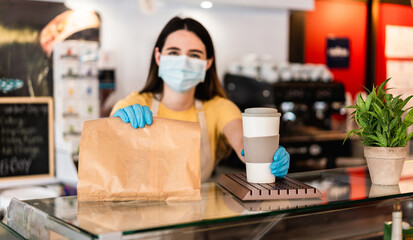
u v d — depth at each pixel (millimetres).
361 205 1332
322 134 4566
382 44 5512
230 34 4883
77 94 4035
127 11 4434
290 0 4531
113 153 1226
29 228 1156
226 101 2221
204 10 4738
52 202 1221
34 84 4137
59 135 4086
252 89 4465
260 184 1302
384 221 1378
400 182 1469
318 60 5277
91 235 910
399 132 1402
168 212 1094
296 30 5141
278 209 1107
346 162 4582
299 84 4504
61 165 4066
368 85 5531
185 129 1263
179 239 1048
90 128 1240
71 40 4254
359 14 5453
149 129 1253
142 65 4523
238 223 1132
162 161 1238
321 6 5238
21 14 4047
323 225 1264
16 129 4074
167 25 2105
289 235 1204
